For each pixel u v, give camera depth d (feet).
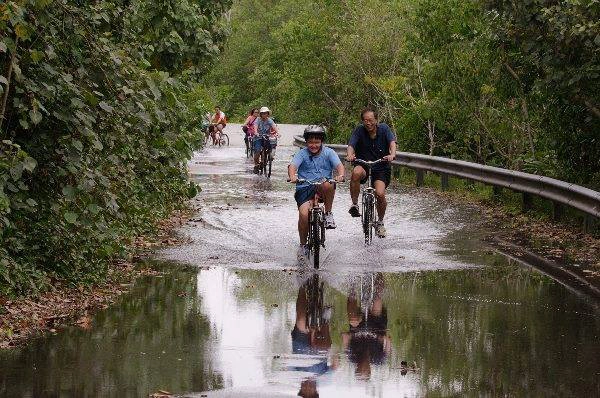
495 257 65.62
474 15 110.11
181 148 65.10
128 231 67.82
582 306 49.73
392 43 183.11
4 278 46.01
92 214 50.62
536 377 36.45
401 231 78.02
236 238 72.59
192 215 85.76
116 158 52.70
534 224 81.76
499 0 84.94
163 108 60.80
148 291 52.80
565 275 58.85
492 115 116.06
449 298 51.78
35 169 48.32
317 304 50.03
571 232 76.43
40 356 38.65
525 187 87.61
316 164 66.08
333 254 66.49
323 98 214.48
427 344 41.55
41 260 51.44
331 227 63.21
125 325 44.50
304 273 59.41
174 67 83.10
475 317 47.06
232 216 85.46
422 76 143.84
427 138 143.13
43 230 51.44
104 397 33.32
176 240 71.00
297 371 36.96
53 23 47.78
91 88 49.24
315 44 207.92
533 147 105.60
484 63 109.91
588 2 73.77
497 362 38.55
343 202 98.48
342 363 38.22
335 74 208.64
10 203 45.93
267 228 77.82
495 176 97.14
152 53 76.89
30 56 44.24
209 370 36.99
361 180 71.92
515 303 50.39
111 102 50.72
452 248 69.56
